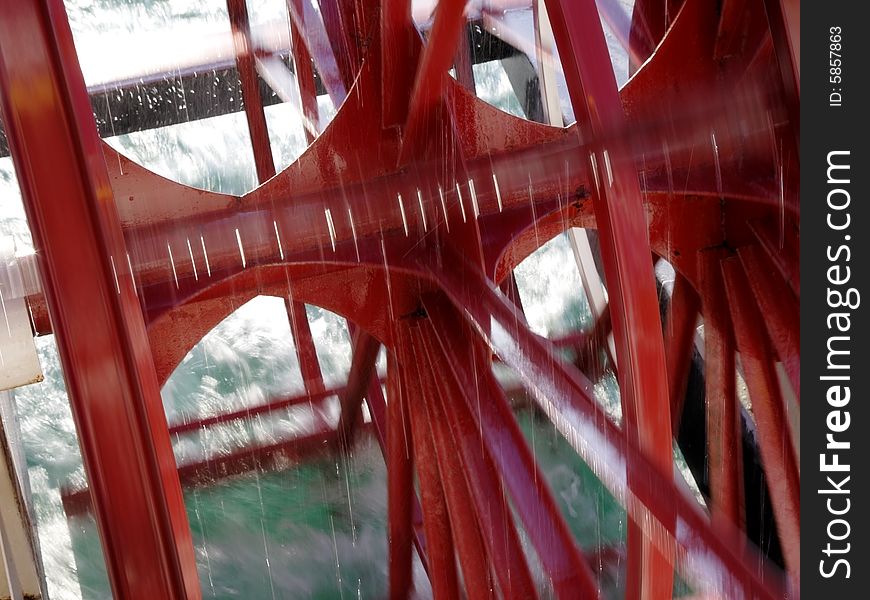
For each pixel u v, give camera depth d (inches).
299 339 759.1
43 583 497.4
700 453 620.4
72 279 284.7
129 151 1031.0
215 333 955.3
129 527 295.1
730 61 474.9
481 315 419.2
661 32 562.9
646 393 371.9
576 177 459.2
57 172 281.3
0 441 371.2
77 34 1083.9
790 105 442.6
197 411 946.1
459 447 437.7
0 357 353.4
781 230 487.2
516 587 413.7
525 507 413.7
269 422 766.5
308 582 781.3
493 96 1101.7
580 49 356.5
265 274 446.6
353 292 463.5
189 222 431.2
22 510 377.7
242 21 746.2
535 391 394.6
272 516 780.0
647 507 367.2
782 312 482.0
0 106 277.4
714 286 505.7
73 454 898.7
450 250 450.9
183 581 297.3
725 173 474.6
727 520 526.3
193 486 765.9
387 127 443.2
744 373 493.7
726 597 368.2
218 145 1057.5
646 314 369.7
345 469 763.4
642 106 470.9
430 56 396.5
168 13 1091.9
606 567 804.0
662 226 495.2
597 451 377.4
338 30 579.8
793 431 493.0
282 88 708.0
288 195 439.8
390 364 514.6
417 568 639.8
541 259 986.7
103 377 289.3
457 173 439.8
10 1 272.8
